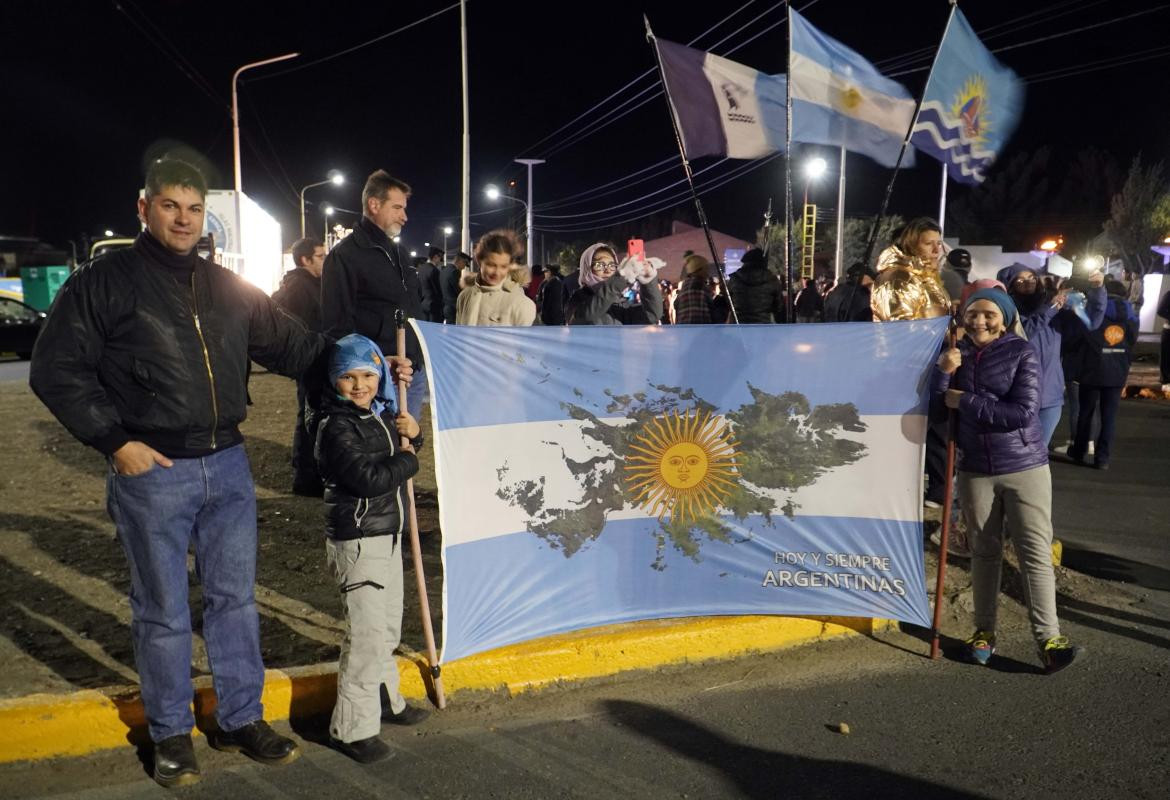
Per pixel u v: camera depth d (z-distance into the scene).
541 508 4.25
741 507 4.55
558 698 4.08
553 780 3.36
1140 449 10.05
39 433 9.46
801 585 4.63
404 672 3.97
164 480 3.22
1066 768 3.47
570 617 4.36
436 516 6.44
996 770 3.46
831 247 42.62
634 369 4.36
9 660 4.00
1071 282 8.90
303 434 6.86
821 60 5.57
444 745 3.62
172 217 3.12
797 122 5.59
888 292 5.41
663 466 4.43
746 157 5.61
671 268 52.62
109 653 4.10
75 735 3.48
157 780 3.29
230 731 3.48
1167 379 14.22
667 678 4.30
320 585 5.03
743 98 5.52
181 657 3.33
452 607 4.00
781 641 4.61
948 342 4.52
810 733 3.75
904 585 4.62
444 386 3.96
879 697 4.09
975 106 5.56
